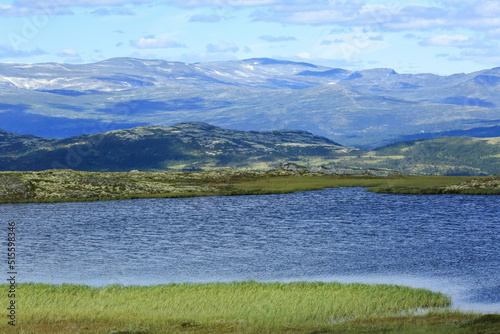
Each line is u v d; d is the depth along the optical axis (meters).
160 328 40.84
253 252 83.00
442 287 59.75
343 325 41.84
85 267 72.69
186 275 67.75
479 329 38.59
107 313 45.81
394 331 38.53
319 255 80.00
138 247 87.81
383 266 71.75
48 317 44.41
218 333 39.56
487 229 103.56
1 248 86.94
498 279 63.50
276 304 49.06
